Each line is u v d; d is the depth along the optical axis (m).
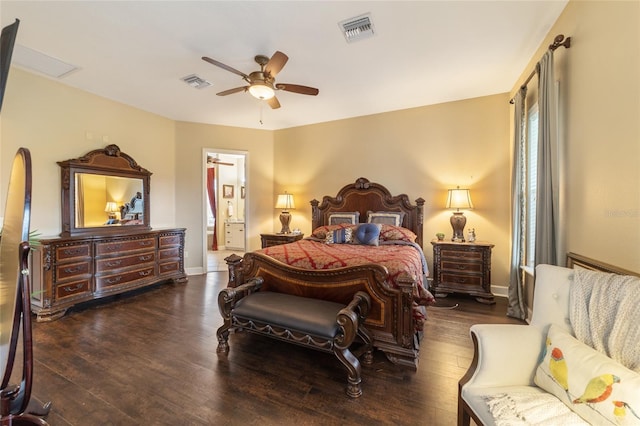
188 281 4.48
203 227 4.98
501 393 1.15
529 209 3.00
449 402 1.70
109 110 3.89
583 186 1.92
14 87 3.03
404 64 2.96
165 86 3.48
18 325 1.15
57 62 2.91
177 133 4.82
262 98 2.94
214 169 7.95
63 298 3.01
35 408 1.57
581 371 1.04
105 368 2.04
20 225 1.15
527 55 2.79
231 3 2.05
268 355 2.25
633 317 1.08
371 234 3.53
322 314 1.96
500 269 3.77
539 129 2.33
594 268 1.69
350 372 1.77
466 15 2.21
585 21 1.88
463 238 3.77
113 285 3.48
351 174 4.72
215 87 3.51
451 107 4.01
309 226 5.11
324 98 3.87
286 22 2.27
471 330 1.36
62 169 3.39
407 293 2.05
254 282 2.47
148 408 1.64
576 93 2.00
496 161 3.78
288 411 1.62
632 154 1.45
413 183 4.26
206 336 2.57
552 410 1.02
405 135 4.30
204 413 1.61
